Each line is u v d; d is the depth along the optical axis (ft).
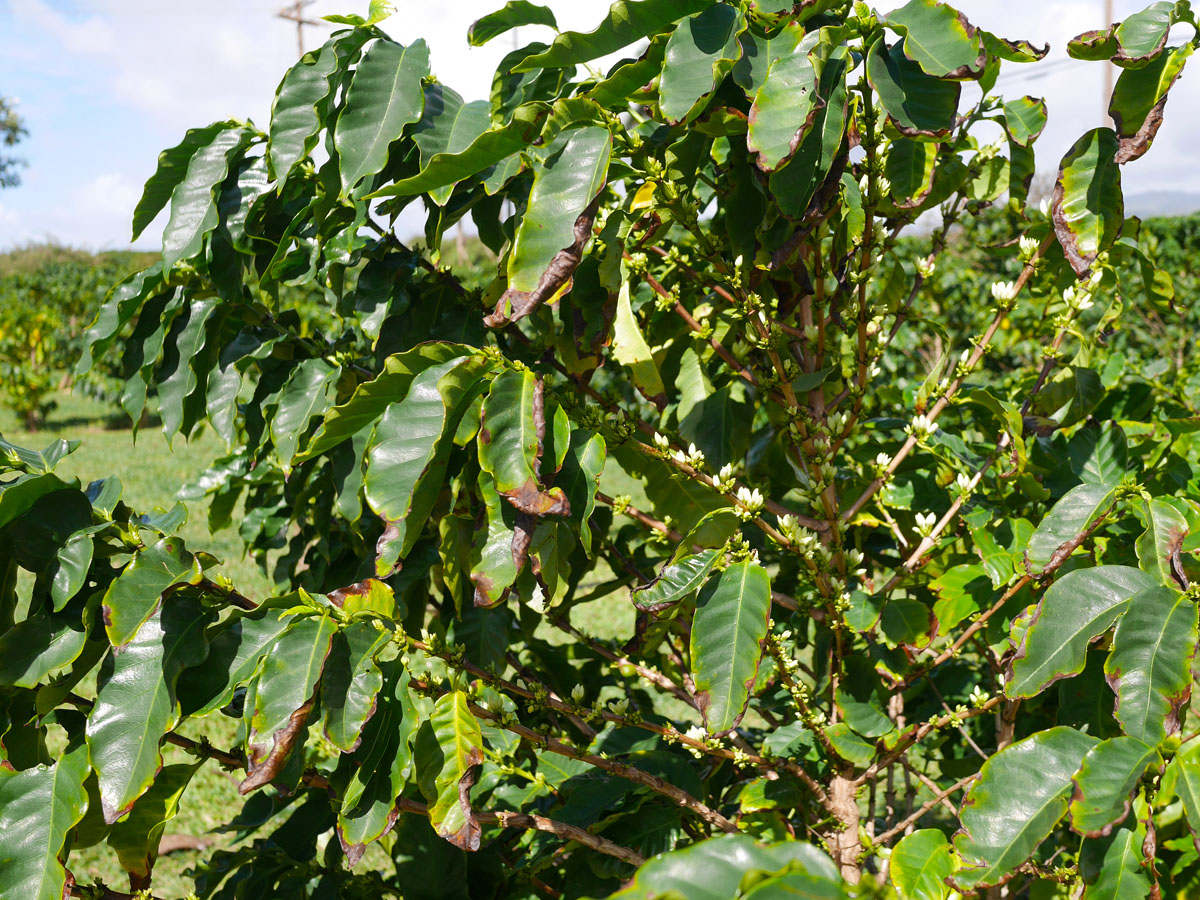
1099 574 4.74
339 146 5.55
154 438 61.21
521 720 7.33
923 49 4.58
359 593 4.80
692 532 5.58
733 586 4.85
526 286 4.69
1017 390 8.34
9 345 73.20
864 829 6.17
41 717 5.27
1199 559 4.87
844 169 5.41
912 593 7.44
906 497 7.23
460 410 4.89
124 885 12.89
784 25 4.86
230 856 7.00
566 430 4.87
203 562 5.11
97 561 5.35
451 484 5.78
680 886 2.79
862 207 5.53
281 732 4.37
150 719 4.71
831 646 6.61
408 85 5.69
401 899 7.12
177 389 6.41
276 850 6.89
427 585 7.25
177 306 6.37
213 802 15.61
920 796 10.00
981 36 4.73
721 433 6.66
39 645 5.07
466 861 6.53
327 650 4.63
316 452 5.26
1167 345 22.44
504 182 5.70
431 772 4.84
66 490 5.19
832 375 7.17
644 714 7.83
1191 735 4.35
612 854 5.71
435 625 6.88
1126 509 5.64
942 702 7.68
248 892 6.68
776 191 4.73
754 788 6.13
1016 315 14.78
